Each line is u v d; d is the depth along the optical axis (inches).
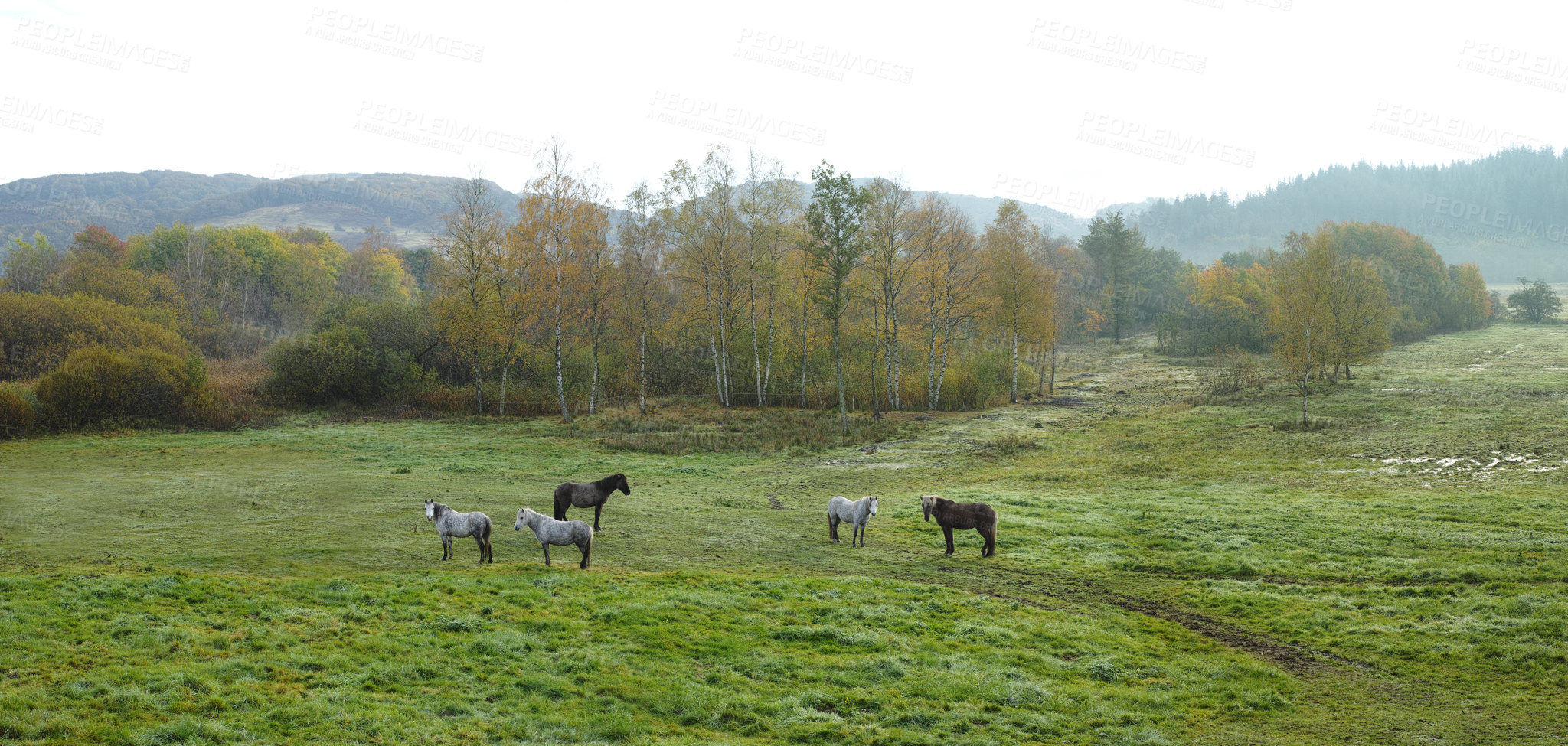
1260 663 560.7
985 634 595.5
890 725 440.5
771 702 457.7
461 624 536.7
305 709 396.2
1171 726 452.1
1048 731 440.5
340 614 541.3
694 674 491.2
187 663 440.8
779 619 606.2
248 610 542.6
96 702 382.6
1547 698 482.3
